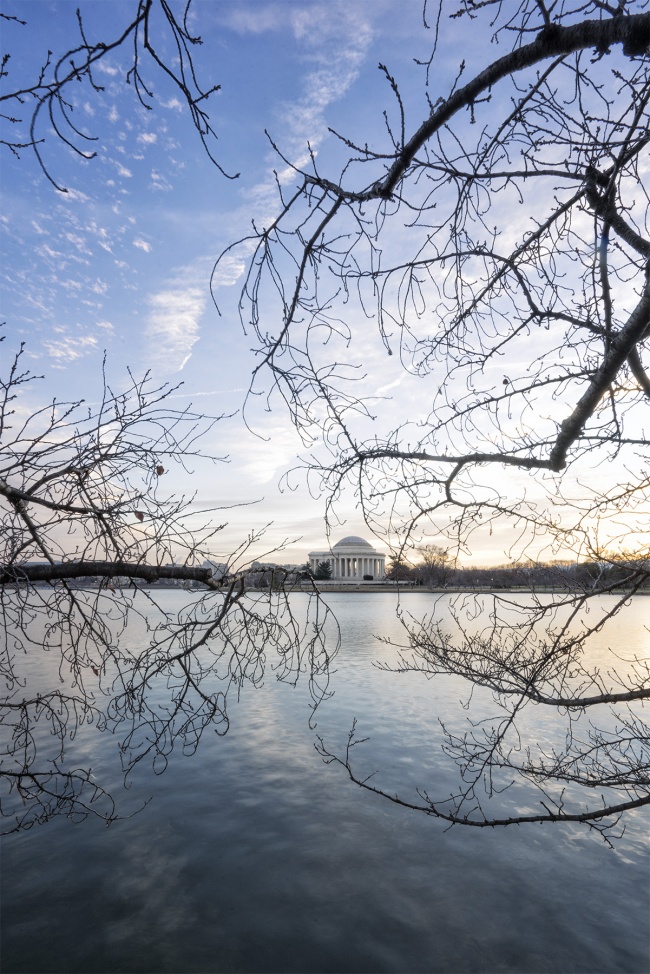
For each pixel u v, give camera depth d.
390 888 5.95
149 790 8.37
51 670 16.16
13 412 3.45
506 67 1.97
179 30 1.74
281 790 8.42
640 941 5.12
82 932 5.21
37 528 3.40
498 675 3.88
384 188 2.31
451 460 2.96
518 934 5.22
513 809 7.78
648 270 2.36
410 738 10.87
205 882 6.04
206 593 3.49
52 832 7.06
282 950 4.98
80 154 1.98
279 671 16.53
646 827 7.26
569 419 2.68
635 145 2.18
